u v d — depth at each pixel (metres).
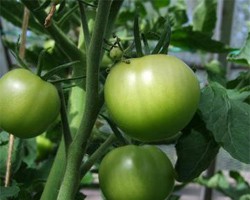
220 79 0.58
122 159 0.45
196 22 0.92
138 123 0.38
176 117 0.38
